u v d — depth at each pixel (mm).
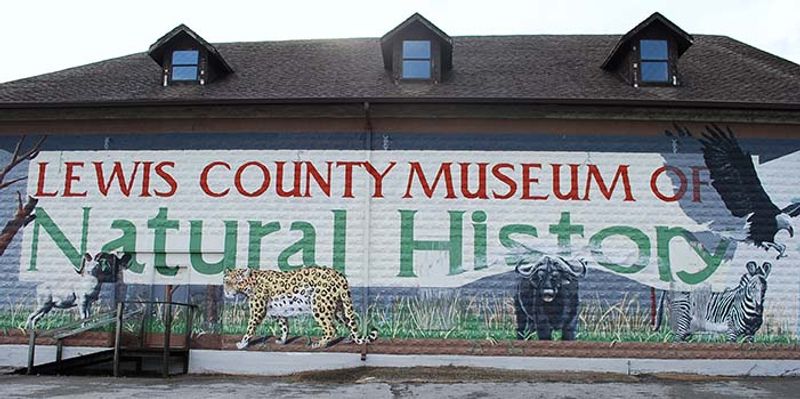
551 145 14320
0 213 14703
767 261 13992
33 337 13648
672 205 14125
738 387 11992
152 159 14648
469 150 14344
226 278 14273
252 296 14188
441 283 14031
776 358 13703
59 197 14672
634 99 13859
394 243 14148
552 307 13906
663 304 13883
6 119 14828
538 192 14203
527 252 14062
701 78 15766
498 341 13852
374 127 14477
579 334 13828
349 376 12984
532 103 13930
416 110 14266
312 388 11625
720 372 13648
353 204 14297
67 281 14445
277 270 14227
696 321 13836
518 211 14156
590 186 14195
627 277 13961
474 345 13867
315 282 14125
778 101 14086
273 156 14516
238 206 14414
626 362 13727
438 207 14219
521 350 13797
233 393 10984
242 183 14477
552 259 14039
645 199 14148
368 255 14133
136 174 14625
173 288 14367
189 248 14344
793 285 13922
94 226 14547
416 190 14281
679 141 14297
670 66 15242
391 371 13352
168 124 14695
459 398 10594
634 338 13797
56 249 14539
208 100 14102
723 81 15531
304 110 14359
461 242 14117
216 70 16172
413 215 14211
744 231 14070
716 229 14070
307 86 15336
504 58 17250
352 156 14430
